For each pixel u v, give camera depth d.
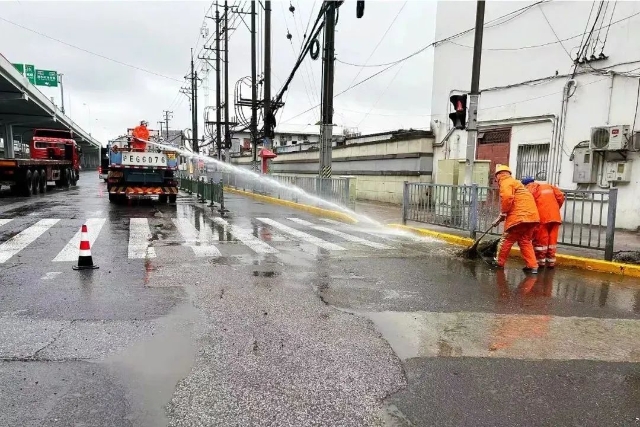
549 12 12.64
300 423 2.81
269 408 2.98
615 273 7.20
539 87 13.03
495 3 14.37
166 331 4.27
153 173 17.61
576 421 2.91
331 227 12.05
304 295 5.57
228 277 6.34
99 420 2.79
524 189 7.25
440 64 17.11
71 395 3.09
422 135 17.56
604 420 2.93
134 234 9.95
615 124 11.10
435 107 17.47
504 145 14.33
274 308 5.03
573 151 12.04
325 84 16.30
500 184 7.32
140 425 2.75
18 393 3.10
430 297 5.65
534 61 13.17
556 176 12.56
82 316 4.64
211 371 3.48
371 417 2.90
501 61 14.27
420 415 2.93
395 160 19.30
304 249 8.66
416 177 17.80
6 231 10.00
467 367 3.66
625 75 10.84
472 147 10.47
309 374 3.47
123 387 3.21
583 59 11.74
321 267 7.14
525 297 5.77
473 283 6.43
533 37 13.18
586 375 3.57
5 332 4.19
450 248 9.16
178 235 9.98
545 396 3.22
